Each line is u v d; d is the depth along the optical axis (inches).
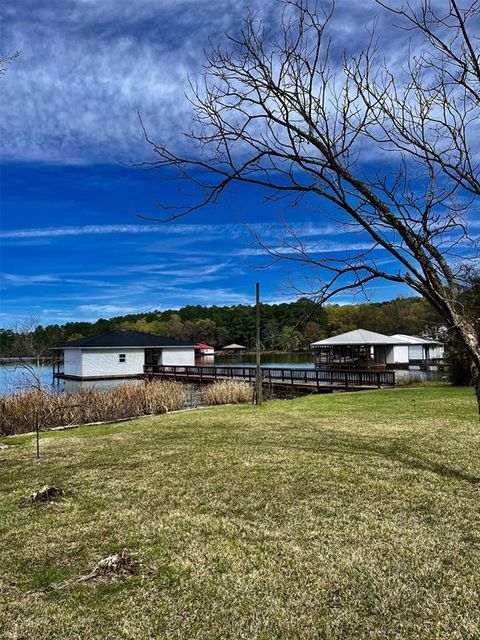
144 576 120.0
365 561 124.9
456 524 148.2
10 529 155.3
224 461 238.4
